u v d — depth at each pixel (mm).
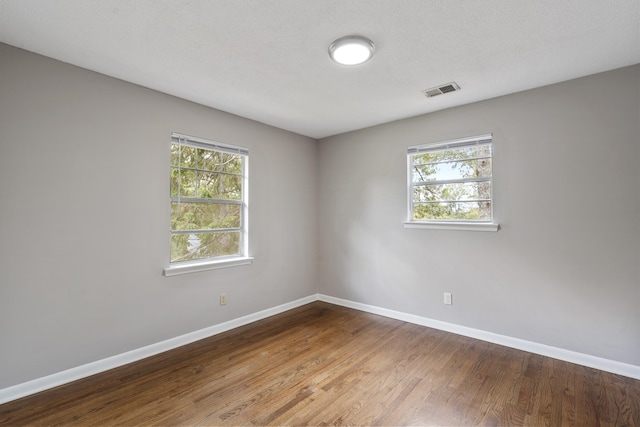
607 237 2420
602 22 1807
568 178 2576
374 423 1821
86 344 2352
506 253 2875
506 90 2779
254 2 1640
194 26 1852
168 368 2465
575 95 2547
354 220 4031
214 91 2799
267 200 3768
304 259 4242
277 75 2482
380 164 3777
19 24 1822
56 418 1855
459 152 3232
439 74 2467
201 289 3082
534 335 2729
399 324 3436
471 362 2553
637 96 2314
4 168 2021
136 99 2645
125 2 1635
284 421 1838
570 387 2184
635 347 2312
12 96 2051
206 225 3205
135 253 2625
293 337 3084
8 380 2029
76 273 2311
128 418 1859
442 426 1795
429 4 1657
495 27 1859
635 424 1802
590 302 2484
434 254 3320
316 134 4242
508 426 1795
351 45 2004
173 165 2949
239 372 2400
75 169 2312
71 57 2203
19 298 2074
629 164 2340
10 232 2043
